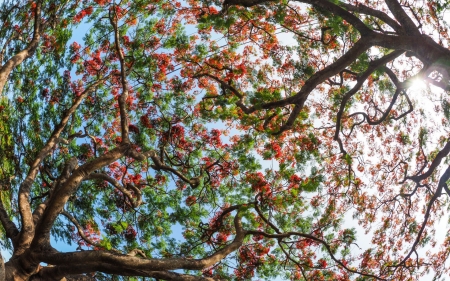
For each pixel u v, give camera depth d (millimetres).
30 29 13281
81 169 7742
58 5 12977
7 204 13125
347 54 8273
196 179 11492
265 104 8820
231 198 13195
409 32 8172
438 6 10695
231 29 12844
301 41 12062
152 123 13641
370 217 12688
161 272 7031
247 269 11812
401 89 9367
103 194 13578
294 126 12508
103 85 13844
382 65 9016
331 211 12305
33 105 13891
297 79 11945
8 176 12836
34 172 9328
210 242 12117
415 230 12539
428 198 12664
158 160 11281
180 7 13562
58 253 7234
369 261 12172
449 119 11008
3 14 13484
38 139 13641
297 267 11906
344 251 11961
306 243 11969
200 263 7426
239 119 12703
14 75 13969
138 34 13789
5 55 13289
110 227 13047
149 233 13008
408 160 12891
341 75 10242
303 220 12266
